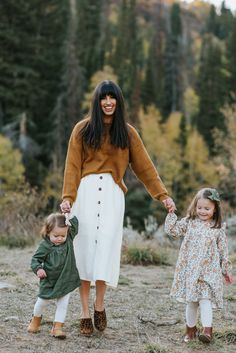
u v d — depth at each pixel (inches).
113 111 209.8
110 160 211.6
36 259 201.8
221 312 245.1
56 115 2214.6
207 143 2410.2
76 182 209.3
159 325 224.2
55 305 247.8
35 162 1893.5
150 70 2797.7
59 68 2422.5
